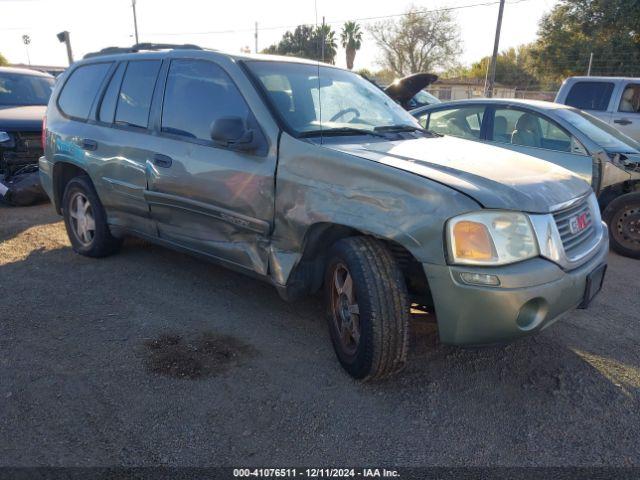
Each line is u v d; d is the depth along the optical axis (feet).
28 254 17.67
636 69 87.25
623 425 9.46
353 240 10.22
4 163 24.91
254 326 12.81
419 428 9.26
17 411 9.38
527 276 9.03
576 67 92.12
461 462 8.48
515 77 141.79
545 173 10.94
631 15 86.33
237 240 12.37
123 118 15.06
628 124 32.37
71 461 8.24
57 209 18.11
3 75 29.99
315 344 12.02
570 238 10.12
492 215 9.06
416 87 19.65
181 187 13.11
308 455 8.54
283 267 11.34
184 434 8.91
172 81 13.92
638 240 19.33
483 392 10.36
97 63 16.72
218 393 10.07
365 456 8.55
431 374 10.91
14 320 12.82
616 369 11.28
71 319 12.96
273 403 9.80
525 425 9.41
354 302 10.29
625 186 20.36
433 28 130.31
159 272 16.12
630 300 15.20
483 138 22.00
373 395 10.14
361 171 10.05
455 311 9.16
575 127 19.98
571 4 92.84
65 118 17.13
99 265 16.65
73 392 9.97
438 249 9.11
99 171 15.51
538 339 12.51
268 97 12.05
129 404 9.66
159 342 11.91
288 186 11.03
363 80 15.23
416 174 9.64
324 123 12.16
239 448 8.64
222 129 11.20
